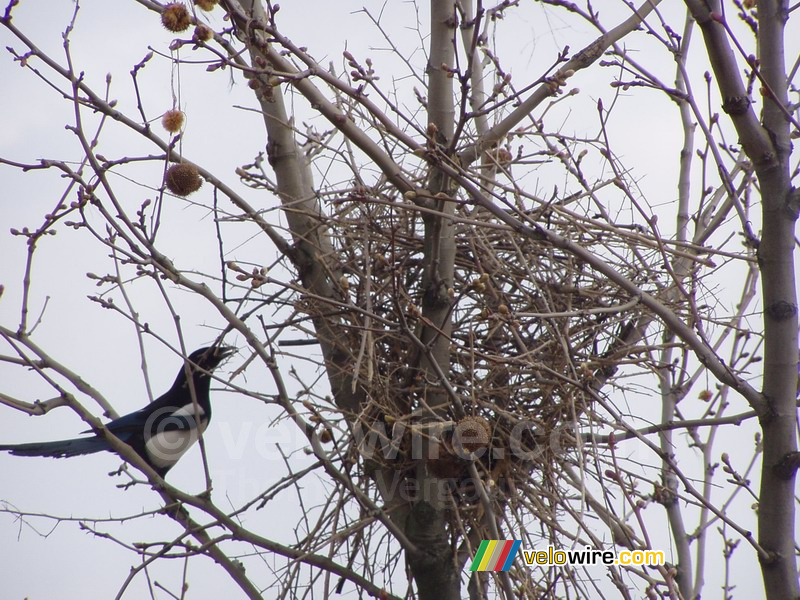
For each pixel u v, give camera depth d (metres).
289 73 6.95
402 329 7.01
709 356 6.78
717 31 6.56
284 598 7.48
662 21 6.98
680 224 9.43
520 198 8.00
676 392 9.20
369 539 8.20
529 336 8.61
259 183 8.80
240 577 7.93
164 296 7.22
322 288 8.66
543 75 7.09
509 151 9.13
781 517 6.70
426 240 8.02
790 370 6.74
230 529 7.49
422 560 7.97
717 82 6.68
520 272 8.66
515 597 7.47
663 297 8.50
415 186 7.57
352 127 7.39
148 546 7.29
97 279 7.52
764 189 6.81
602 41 8.08
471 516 8.16
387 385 7.84
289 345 8.95
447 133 8.25
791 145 6.80
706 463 9.23
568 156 8.31
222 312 7.39
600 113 7.62
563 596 7.89
